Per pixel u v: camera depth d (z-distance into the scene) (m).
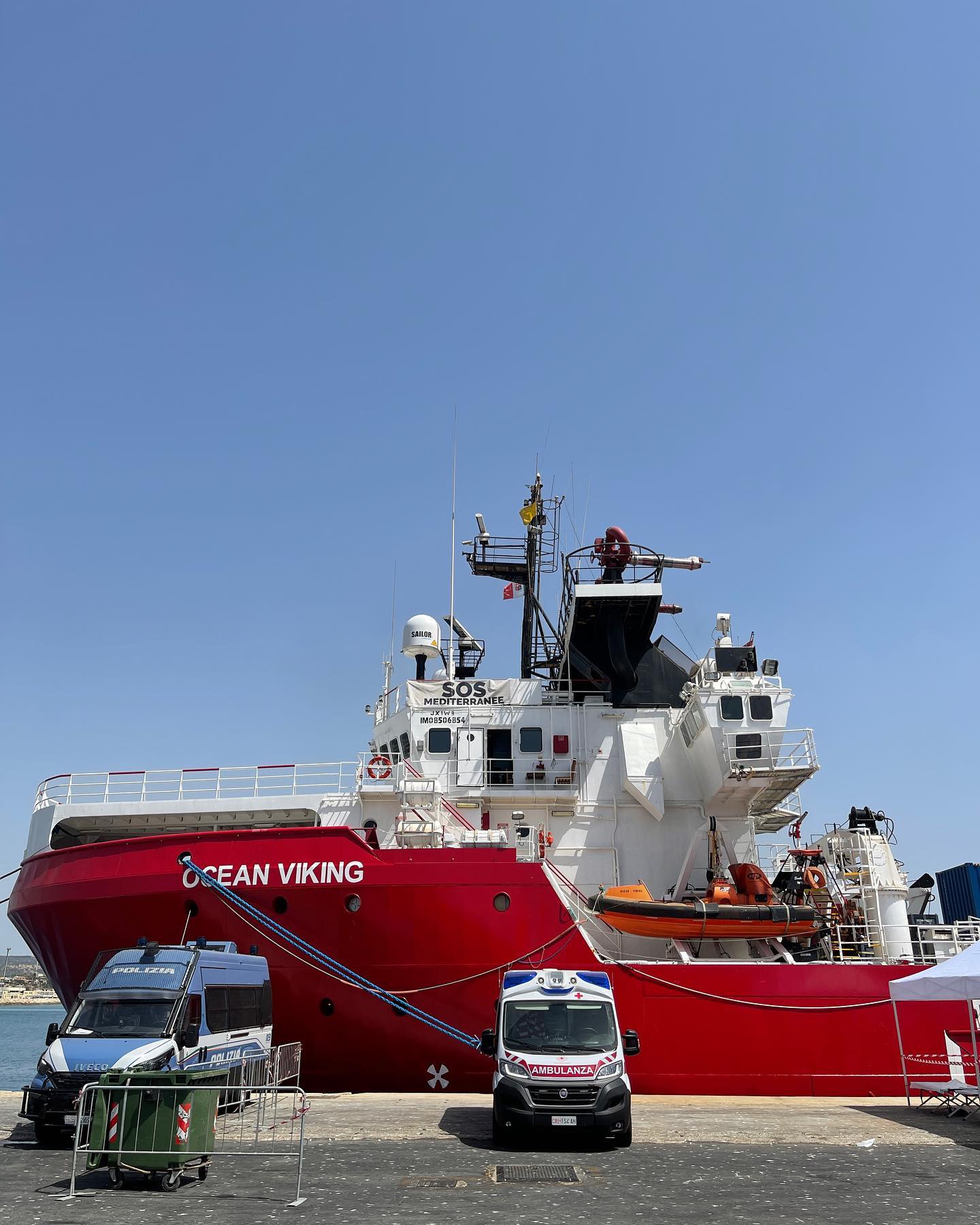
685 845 20.73
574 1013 13.51
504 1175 10.68
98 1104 10.20
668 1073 17.22
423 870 17.33
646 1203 9.40
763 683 19.88
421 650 24.89
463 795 20.58
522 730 21.53
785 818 24.83
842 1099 17.05
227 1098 14.06
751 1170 11.07
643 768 20.70
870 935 20.06
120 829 20.66
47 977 19.17
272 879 17.30
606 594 22.59
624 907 18.23
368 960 17.11
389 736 22.62
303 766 19.97
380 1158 11.60
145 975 13.70
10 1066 56.19
